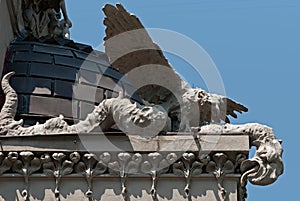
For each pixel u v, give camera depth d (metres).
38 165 42.09
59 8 54.53
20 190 41.94
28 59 48.81
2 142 42.12
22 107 46.56
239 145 42.22
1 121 42.59
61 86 47.75
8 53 49.22
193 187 42.06
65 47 50.25
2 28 47.91
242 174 42.22
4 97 45.03
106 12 44.34
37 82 47.66
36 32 53.25
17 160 42.06
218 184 42.06
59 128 42.34
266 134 42.66
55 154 42.03
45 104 46.88
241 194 42.16
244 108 46.41
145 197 41.94
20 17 51.91
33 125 44.59
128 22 44.31
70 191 41.94
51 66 48.66
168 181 42.09
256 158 42.34
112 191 42.00
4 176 41.97
